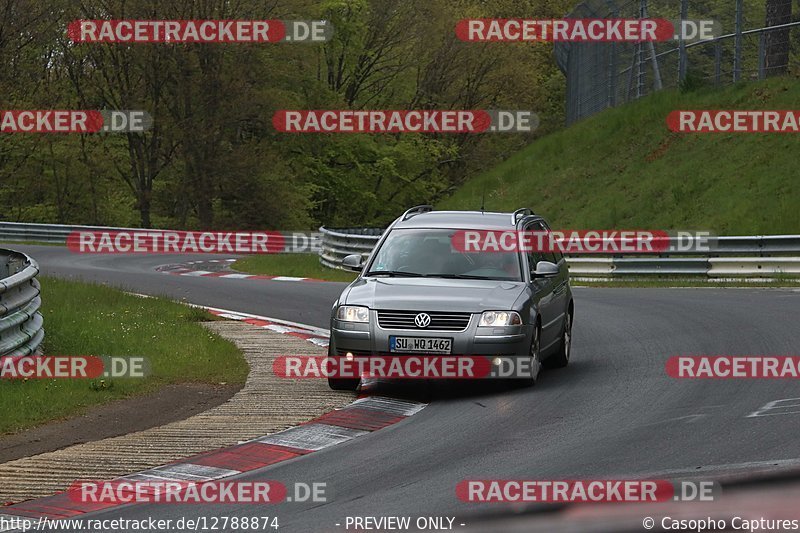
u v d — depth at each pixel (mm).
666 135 129500
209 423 36656
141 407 39688
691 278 90062
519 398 39844
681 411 35781
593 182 131500
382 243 45688
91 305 66125
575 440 32156
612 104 154125
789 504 21781
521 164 152750
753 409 35344
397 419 37062
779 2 127062
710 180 114062
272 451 32531
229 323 63812
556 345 46312
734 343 50281
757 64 134625
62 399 39594
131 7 198500
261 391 42500
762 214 102500
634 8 148125
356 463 30484
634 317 62500
